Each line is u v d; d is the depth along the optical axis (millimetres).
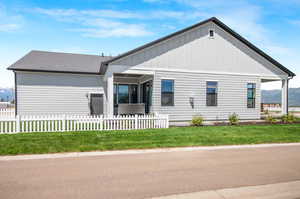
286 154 6043
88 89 15594
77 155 5680
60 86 14953
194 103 13336
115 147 6484
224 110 14023
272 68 15195
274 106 27969
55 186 3688
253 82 14719
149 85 14141
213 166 4902
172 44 12844
